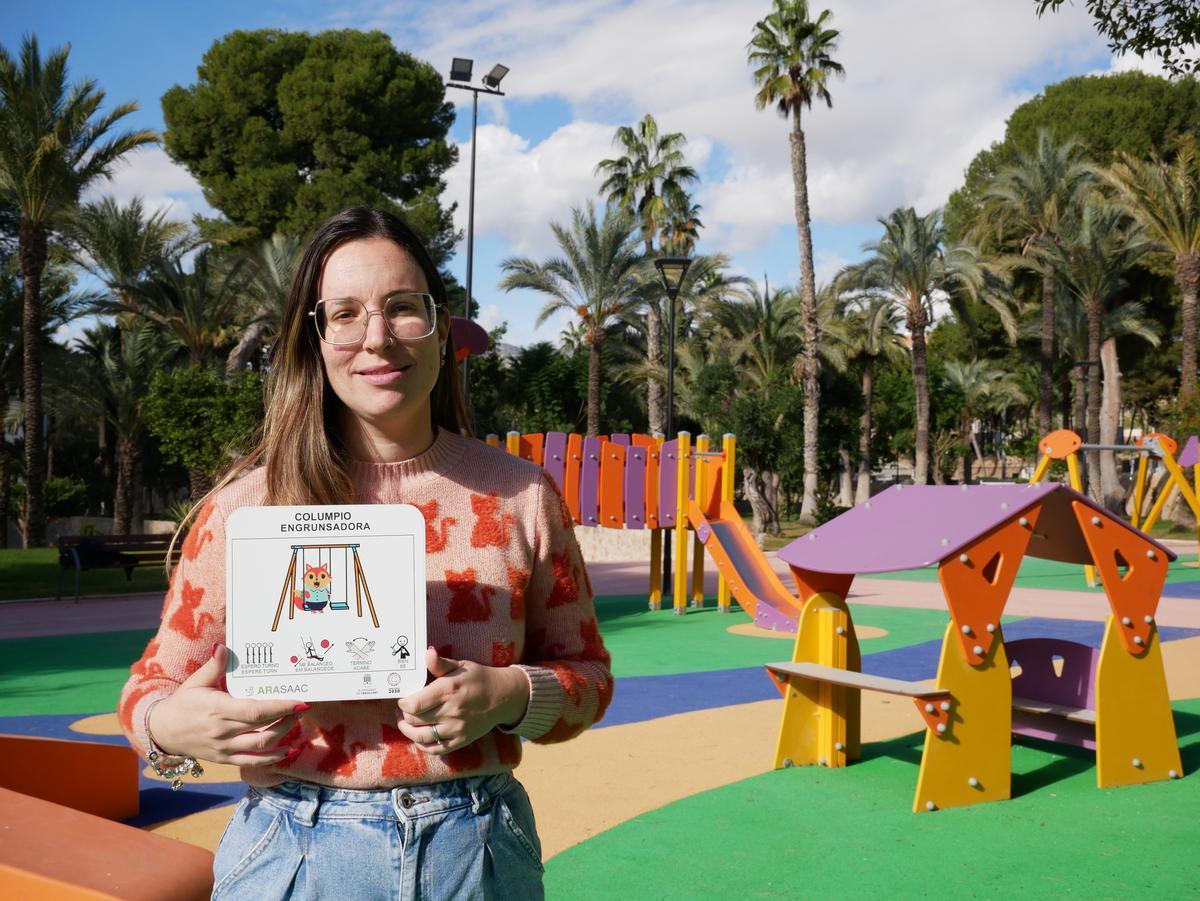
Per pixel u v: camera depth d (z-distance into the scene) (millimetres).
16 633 11969
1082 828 4434
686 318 41000
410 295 1653
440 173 41406
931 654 9648
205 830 4559
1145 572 5203
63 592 16672
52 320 30000
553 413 43781
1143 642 5184
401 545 1482
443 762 1570
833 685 5438
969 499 5133
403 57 40312
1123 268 35656
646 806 4805
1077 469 16375
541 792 5059
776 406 30391
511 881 1646
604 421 44125
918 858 4090
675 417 41125
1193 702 7172
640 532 23016
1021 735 5863
